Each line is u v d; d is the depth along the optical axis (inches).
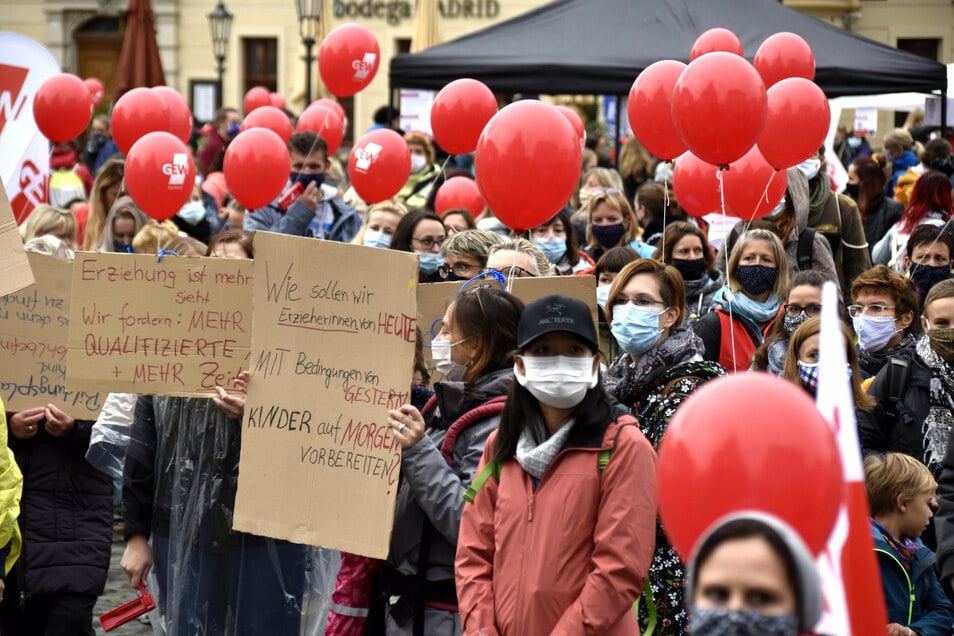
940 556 197.3
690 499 97.6
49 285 258.8
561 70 560.7
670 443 99.7
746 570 84.7
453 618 200.8
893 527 219.8
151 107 451.5
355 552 206.2
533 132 259.0
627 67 557.3
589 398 181.5
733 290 298.0
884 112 1278.3
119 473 263.0
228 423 241.4
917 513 218.4
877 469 219.8
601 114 1266.0
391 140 418.6
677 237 350.6
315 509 212.1
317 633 248.4
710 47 404.2
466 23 1723.7
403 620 203.8
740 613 83.9
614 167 783.7
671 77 320.8
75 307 236.4
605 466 178.1
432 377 243.4
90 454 258.4
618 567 172.6
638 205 475.2
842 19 1546.5
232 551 241.3
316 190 440.8
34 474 260.1
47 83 468.8
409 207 540.1
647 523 176.2
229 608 241.8
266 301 219.1
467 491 186.5
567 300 178.9
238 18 1808.6
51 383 257.3
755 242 295.4
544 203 263.7
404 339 211.8
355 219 478.0
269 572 241.3
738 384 99.3
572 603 175.5
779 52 385.7
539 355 178.1
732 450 96.4
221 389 230.2
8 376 257.1
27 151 480.4
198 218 504.7
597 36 575.5
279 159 409.1
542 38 578.9
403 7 1745.8
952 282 255.0
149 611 255.6
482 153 263.4
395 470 205.0
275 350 218.4
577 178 266.5
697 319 313.7
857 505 102.3
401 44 1761.8
